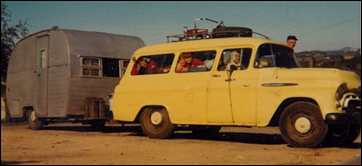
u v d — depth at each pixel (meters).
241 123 12.14
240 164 8.90
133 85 14.02
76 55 17.42
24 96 19.45
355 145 12.05
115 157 9.88
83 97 17.53
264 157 9.82
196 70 12.98
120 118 14.22
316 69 11.48
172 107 13.23
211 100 12.58
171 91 13.26
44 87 18.38
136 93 13.91
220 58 12.66
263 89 11.83
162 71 13.60
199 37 13.67
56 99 17.78
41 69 18.52
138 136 14.69
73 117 17.58
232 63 12.41
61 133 16.44
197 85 12.82
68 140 13.35
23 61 19.58
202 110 12.71
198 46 13.06
